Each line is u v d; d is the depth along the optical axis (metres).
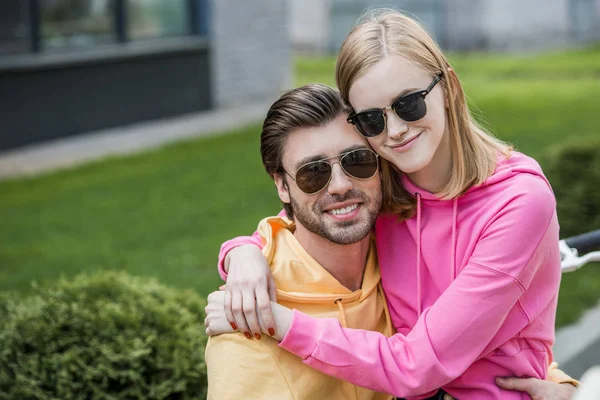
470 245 1.90
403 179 2.01
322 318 1.94
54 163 9.07
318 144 1.87
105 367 2.86
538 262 1.85
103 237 6.29
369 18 1.97
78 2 10.36
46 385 2.86
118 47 10.88
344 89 1.91
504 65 16.42
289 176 1.92
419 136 1.86
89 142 10.17
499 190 1.89
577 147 5.73
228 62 12.56
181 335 3.05
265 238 2.03
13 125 9.70
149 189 7.81
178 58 11.74
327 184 1.87
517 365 1.96
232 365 1.86
